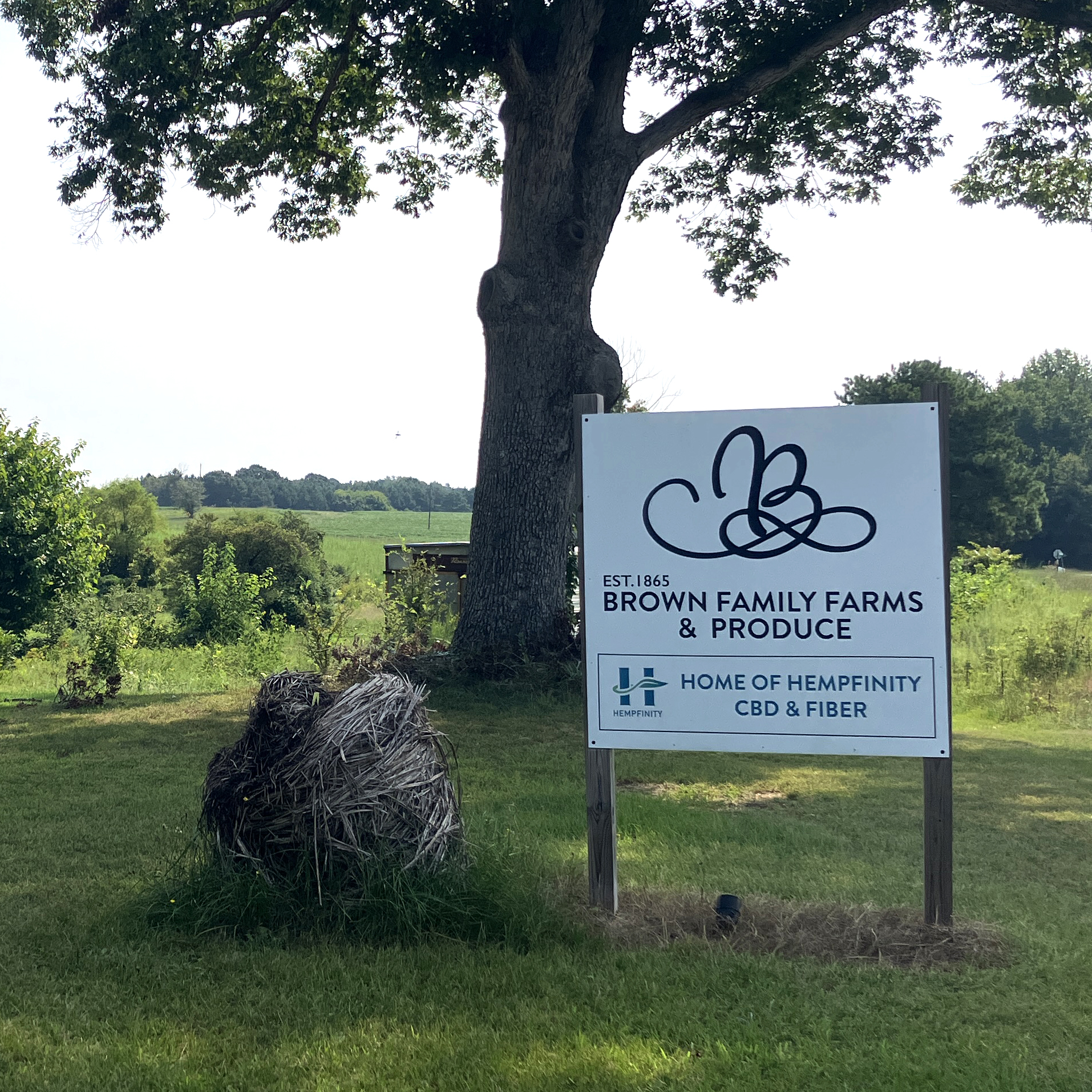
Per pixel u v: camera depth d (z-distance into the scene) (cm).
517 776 909
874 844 715
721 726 521
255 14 1528
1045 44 1748
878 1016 405
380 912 474
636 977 438
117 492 6931
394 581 2562
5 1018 390
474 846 526
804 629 512
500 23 1376
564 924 495
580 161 1473
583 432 538
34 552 3000
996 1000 422
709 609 523
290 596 4241
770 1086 345
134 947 459
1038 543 8656
